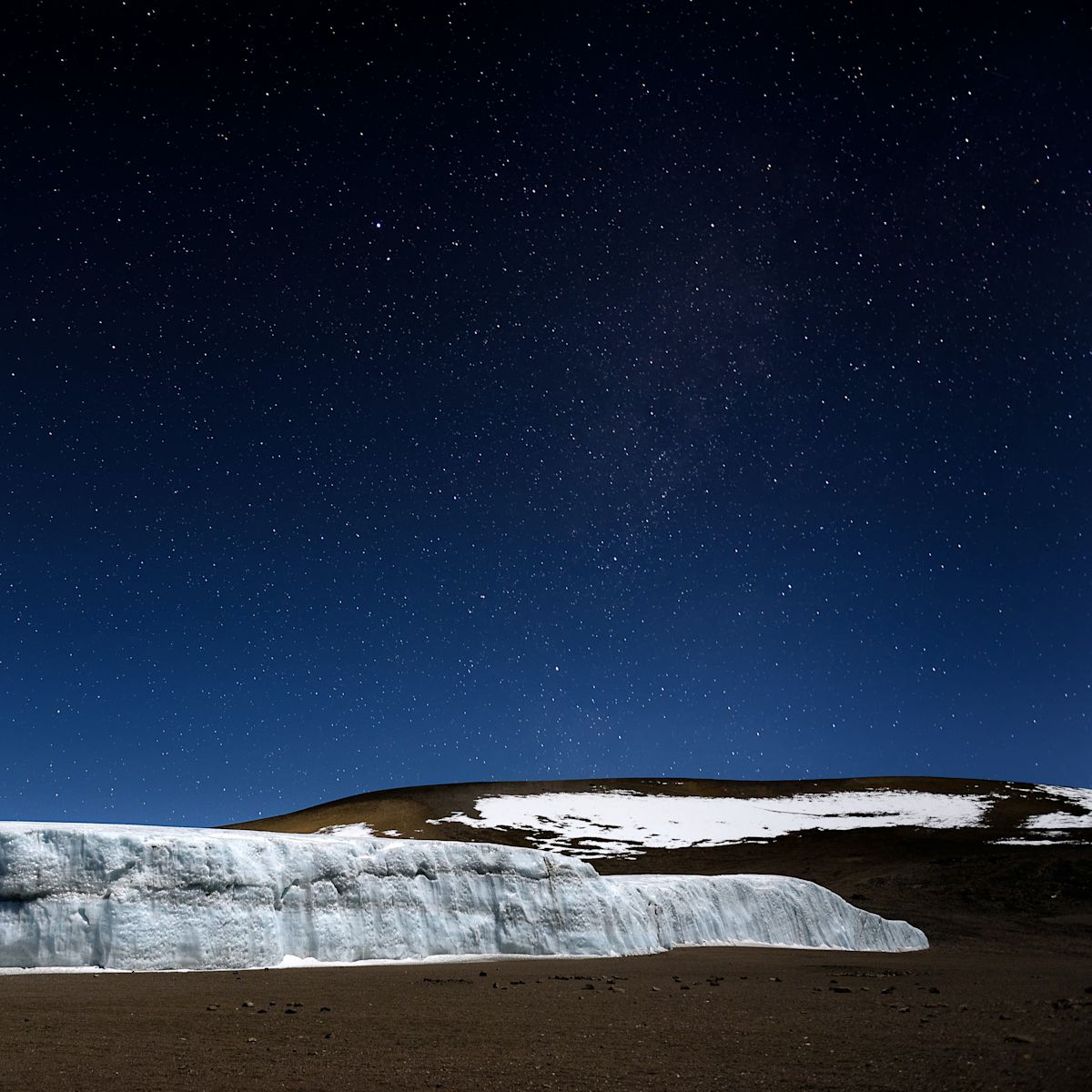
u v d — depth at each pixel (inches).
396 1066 361.7
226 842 769.6
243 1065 356.8
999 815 3056.1
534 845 2851.9
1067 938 1598.2
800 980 768.3
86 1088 309.9
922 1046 401.1
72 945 674.8
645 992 639.1
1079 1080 307.3
